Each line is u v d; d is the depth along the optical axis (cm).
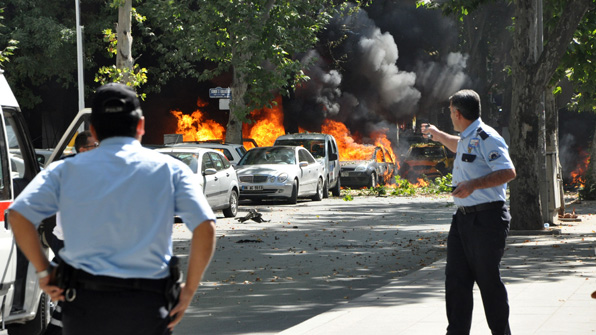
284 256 1537
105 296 378
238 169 2942
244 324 921
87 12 4294
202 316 970
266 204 3038
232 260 1481
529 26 1842
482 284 679
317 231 2008
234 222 2277
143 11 4197
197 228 388
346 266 1405
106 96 397
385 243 1745
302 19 3803
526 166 1839
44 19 3975
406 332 791
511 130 1861
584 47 2103
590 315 847
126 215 382
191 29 3544
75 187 385
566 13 1805
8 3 4069
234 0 3372
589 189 3147
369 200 3300
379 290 1059
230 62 3612
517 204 1852
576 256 1397
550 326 791
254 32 3444
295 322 932
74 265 381
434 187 3912
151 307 382
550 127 2298
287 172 2920
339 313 898
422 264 1420
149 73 4609
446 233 1947
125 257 380
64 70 4147
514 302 933
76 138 763
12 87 4228
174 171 395
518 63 1848
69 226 384
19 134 817
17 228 381
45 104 4556
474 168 682
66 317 385
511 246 1566
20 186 805
